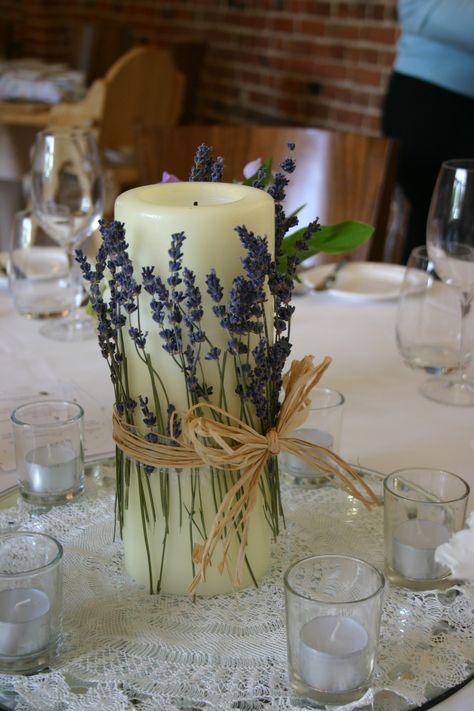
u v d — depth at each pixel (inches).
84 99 111.6
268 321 27.1
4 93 123.3
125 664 24.6
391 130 85.0
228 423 26.5
